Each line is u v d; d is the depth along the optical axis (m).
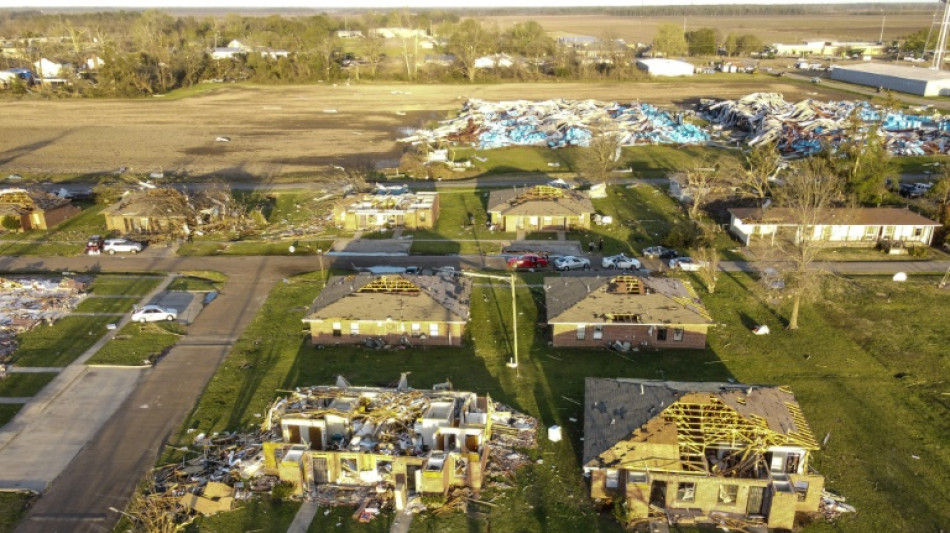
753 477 34.69
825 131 121.75
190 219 81.88
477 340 54.78
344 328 53.69
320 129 146.62
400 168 110.62
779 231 75.25
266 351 52.78
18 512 35.16
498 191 88.56
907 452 39.91
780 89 190.38
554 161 117.12
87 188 100.50
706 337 53.78
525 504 36.00
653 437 36.31
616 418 38.84
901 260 70.56
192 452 40.22
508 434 42.03
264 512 35.53
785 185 84.69
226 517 35.09
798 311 58.75
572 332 53.12
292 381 48.31
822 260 70.56
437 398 42.44
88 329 56.09
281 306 60.84
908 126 126.38
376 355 52.41
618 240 77.38
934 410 44.06
